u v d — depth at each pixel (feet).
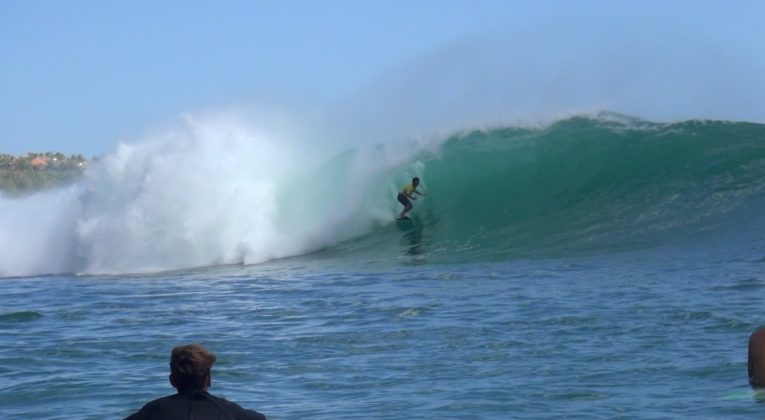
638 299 116.98
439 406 72.43
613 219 193.88
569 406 71.00
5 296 154.92
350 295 134.21
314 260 194.39
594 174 209.97
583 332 98.58
